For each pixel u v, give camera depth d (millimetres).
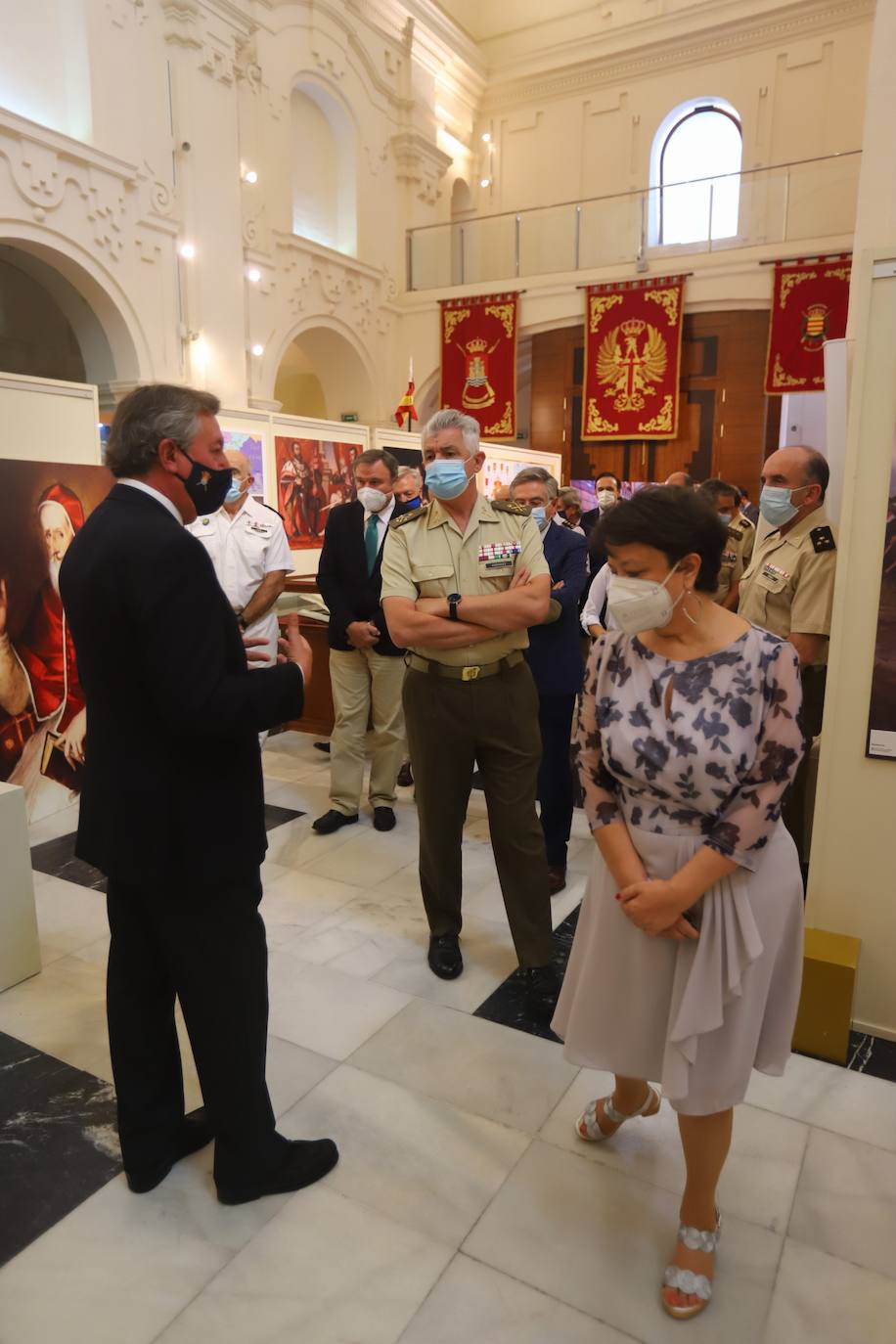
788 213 10344
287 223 10383
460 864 2512
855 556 2074
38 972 2508
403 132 12266
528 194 13852
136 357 8539
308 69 10570
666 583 1304
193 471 1459
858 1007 2215
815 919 2230
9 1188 1713
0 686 3527
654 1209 1663
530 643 2889
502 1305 1459
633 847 1441
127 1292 1483
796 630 2717
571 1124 1887
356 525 3502
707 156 12578
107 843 1476
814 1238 1591
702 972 1358
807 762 2932
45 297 10773
